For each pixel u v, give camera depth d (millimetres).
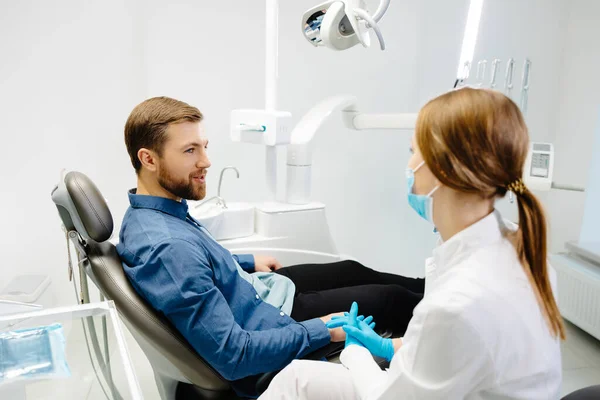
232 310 1323
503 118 723
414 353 744
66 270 2256
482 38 2635
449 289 722
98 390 848
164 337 1155
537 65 2775
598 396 814
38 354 932
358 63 2508
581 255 2461
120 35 2094
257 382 1271
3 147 2066
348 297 1502
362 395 957
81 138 2146
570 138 2744
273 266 1815
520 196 756
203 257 1215
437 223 846
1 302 1131
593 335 2236
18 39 1985
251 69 2328
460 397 718
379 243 2830
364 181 2697
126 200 2270
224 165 2396
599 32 2510
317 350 1334
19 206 2141
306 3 2338
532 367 747
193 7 2168
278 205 2057
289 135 1975
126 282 1188
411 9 2521
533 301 755
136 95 2178
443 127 737
